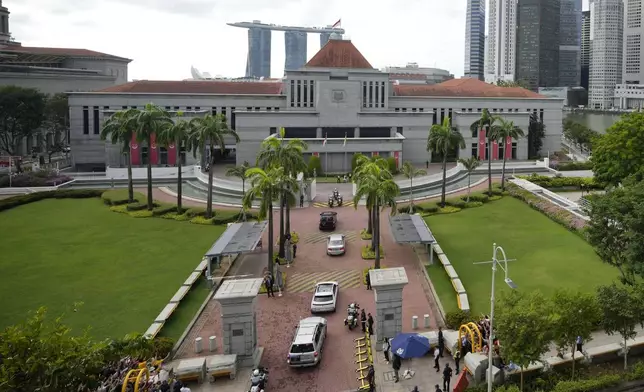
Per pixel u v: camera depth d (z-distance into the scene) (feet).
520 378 107.24
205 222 226.17
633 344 117.60
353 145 343.26
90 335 127.54
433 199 267.80
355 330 132.98
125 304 145.28
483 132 381.19
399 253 189.88
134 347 98.99
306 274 172.35
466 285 155.94
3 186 292.81
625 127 238.27
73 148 363.35
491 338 95.91
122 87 375.66
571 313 100.53
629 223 122.62
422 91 406.21
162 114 242.37
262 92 391.45
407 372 110.63
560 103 413.80
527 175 321.52
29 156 445.37
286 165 197.06
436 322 135.33
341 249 188.34
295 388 108.37
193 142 232.94
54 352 80.79
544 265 169.48
